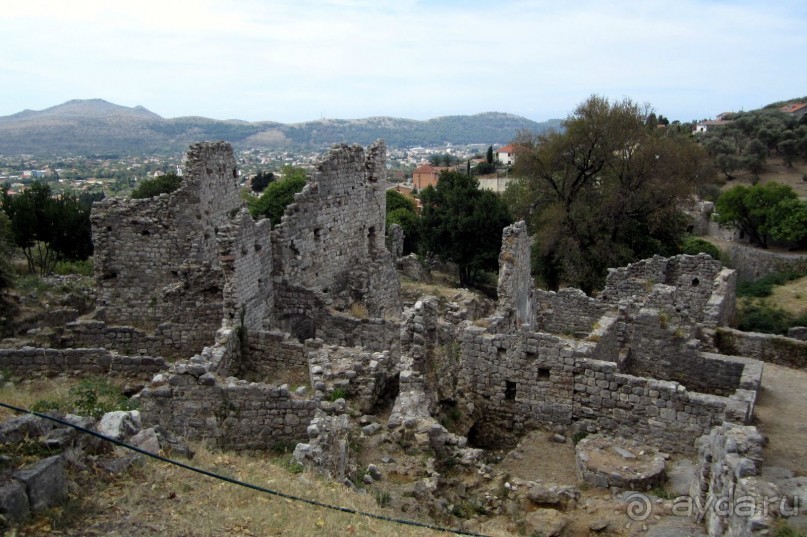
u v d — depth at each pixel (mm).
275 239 33250
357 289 38375
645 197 62906
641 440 21125
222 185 37750
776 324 46469
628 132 64250
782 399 25516
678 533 15812
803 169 127875
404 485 17469
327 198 36094
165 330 32438
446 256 75562
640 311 29453
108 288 35531
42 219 59125
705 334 31719
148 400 20375
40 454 12641
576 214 64562
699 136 148625
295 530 12891
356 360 25359
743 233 93812
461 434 22359
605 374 21594
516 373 23094
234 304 28922
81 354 27234
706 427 20156
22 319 33844
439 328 24359
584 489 18719
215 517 12844
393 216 89750
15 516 11008
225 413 20531
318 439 17609
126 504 12695
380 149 40656
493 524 16594
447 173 80250
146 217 35000
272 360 28266
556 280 67062
